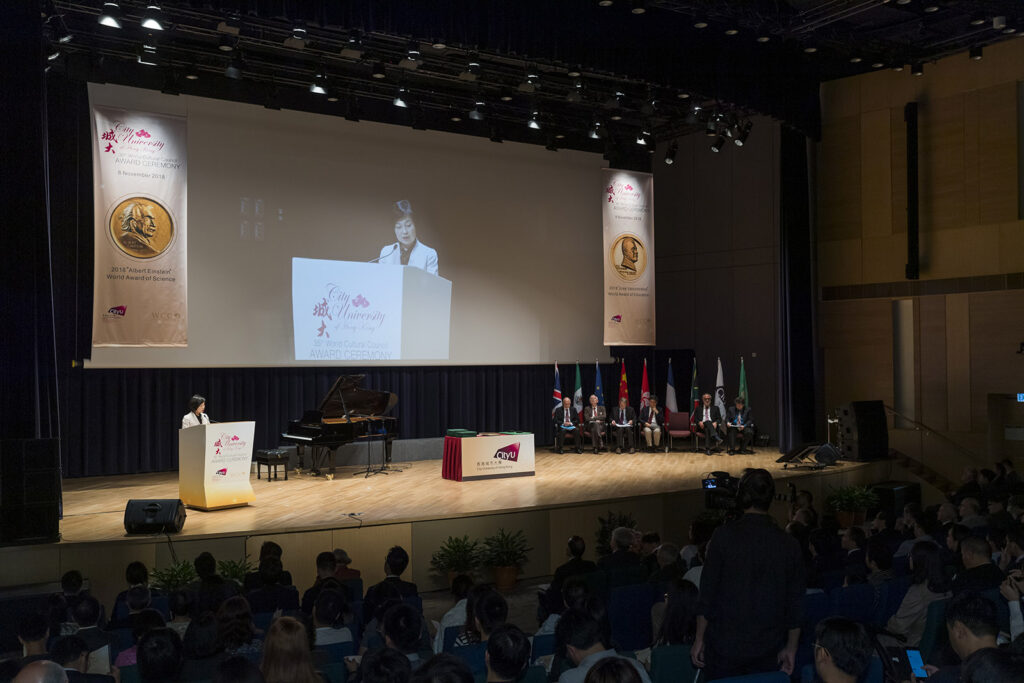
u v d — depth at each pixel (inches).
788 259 693.3
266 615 236.7
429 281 671.8
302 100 620.7
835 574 281.7
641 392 788.0
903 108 678.5
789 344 691.4
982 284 636.1
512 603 409.7
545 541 456.1
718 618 158.1
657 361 826.8
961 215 647.8
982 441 634.2
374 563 414.3
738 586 156.3
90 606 217.2
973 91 641.0
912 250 661.9
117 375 574.6
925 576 219.1
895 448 673.6
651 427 707.4
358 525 410.3
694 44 567.5
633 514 485.1
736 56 598.5
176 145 558.9
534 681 152.0
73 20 507.5
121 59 551.5
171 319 555.5
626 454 694.5
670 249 829.8
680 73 560.7
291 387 633.6
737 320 775.1
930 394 661.9
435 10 469.7
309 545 400.2
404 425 677.3
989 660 95.0
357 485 532.4
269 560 278.1
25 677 108.7
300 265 617.9
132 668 168.4
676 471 587.2
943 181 658.2
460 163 686.5
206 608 252.8
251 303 600.4
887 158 687.1
